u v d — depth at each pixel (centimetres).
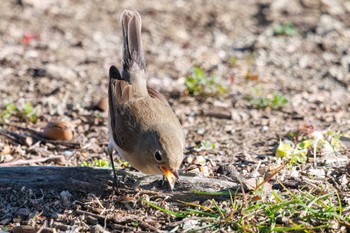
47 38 2044
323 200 919
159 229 884
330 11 2284
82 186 976
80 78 1717
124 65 1052
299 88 1694
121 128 949
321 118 1423
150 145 911
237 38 2092
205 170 1045
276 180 986
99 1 2367
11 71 1731
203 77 1634
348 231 854
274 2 2356
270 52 1964
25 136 1247
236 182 984
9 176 999
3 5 2266
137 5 2345
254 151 1167
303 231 854
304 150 1109
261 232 856
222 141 1252
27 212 941
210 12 2291
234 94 1617
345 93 1669
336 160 1076
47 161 1147
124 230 890
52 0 2344
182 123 1391
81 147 1231
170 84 1688
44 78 1688
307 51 1977
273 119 1419
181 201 940
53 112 1445
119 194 962
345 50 1980
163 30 2136
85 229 899
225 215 888
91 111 1455
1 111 1419
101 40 2055
